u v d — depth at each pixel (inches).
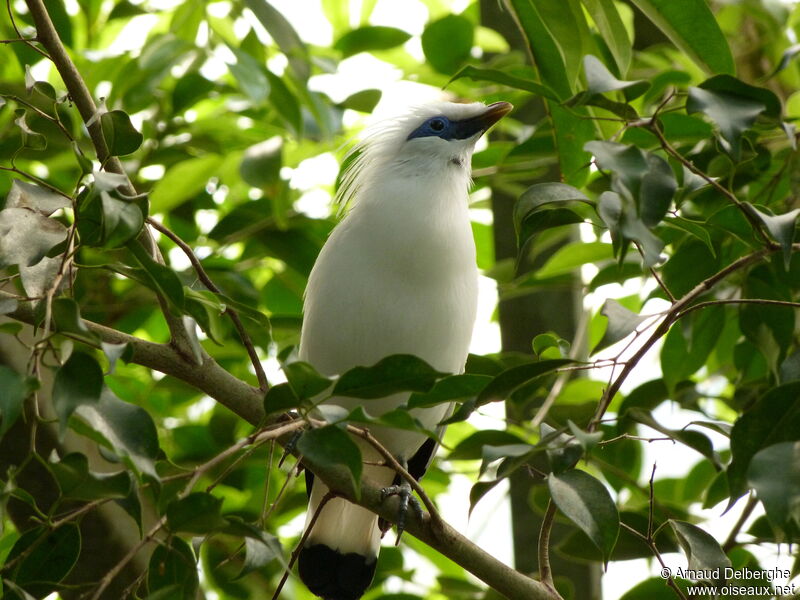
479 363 316.5
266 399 167.2
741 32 358.6
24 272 171.6
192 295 189.2
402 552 372.5
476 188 403.2
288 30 314.3
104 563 283.3
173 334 223.1
